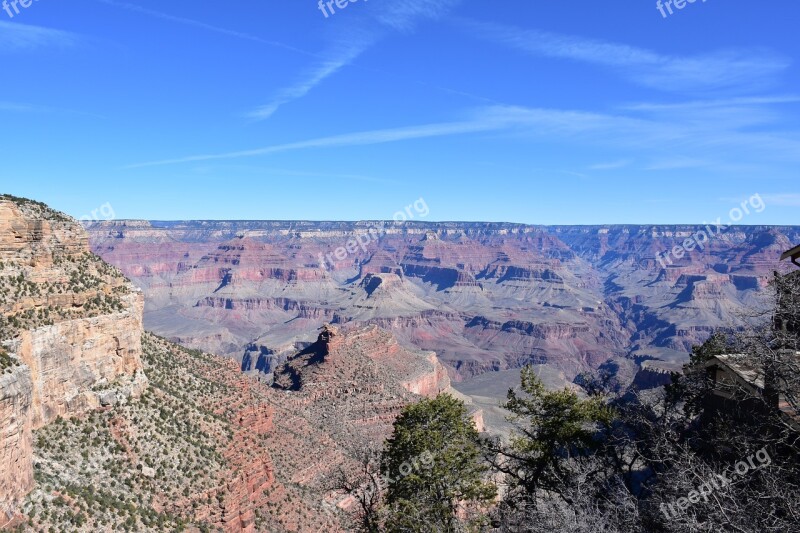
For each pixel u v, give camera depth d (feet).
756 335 76.07
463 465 104.73
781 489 63.62
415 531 95.66
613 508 82.48
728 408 96.63
